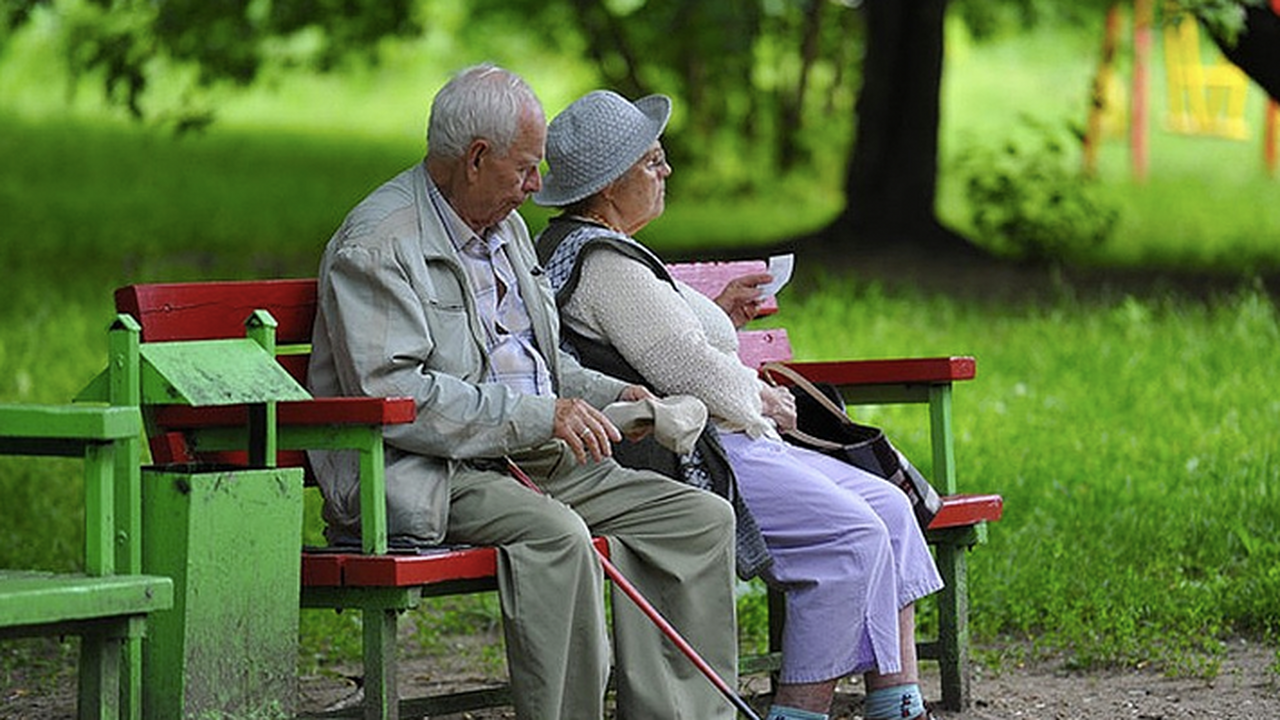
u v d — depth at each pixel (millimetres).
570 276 12781
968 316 32844
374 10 48031
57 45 65250
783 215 50000
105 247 42375
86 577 9812
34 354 29422
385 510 11430
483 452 11617
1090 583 17125
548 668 11289
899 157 40094
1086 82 70062
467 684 15453
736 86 53562
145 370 10500
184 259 40906
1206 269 38875
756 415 12547
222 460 11891
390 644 11180
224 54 44875
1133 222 47812
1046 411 24781
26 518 20016
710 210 51125
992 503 14172
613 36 50750
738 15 49062
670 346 12555
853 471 13195
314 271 39438
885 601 12516
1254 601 16766
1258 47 33000
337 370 11766
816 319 32031
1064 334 30281
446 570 11172
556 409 11680
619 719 11891
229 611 10719
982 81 71562
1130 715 14172
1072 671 15523
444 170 12062
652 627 11898
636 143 13133
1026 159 43750
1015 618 16719
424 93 73000
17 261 39625
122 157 58000
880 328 31328
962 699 14320
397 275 11656
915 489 13477
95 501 9867
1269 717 14070
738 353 14305
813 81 54688
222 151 60281
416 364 11617
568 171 13156
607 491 12258
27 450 10148
